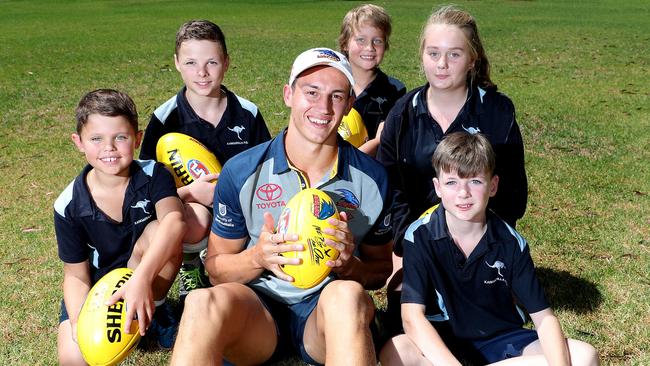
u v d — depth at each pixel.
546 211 5.89
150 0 32.38
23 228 5.65
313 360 3.28
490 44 16.84
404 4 29.14
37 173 7.11
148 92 11.27
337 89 3.10
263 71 12.85
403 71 12.90
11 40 18.50
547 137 8.34
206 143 4.63
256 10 27.08
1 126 9.10
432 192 4.07
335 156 3.30
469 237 3.30
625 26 20.67
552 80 12.26
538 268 4.82
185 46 4.42
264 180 3.27
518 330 3.41
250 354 3.20
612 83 11.95
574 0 30.48
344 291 2.86
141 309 3.37
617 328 4.00
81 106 3.54
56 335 4.04
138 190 3.71
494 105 3.96
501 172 4.03
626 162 7.32
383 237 3.46
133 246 3.78
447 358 3.10
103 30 20.73
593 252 5.08
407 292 3.31
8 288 4.59
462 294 3.35
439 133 3.96
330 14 25.27
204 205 4.25
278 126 8.77
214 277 3.43
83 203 3.65
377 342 3.34
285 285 3.29
